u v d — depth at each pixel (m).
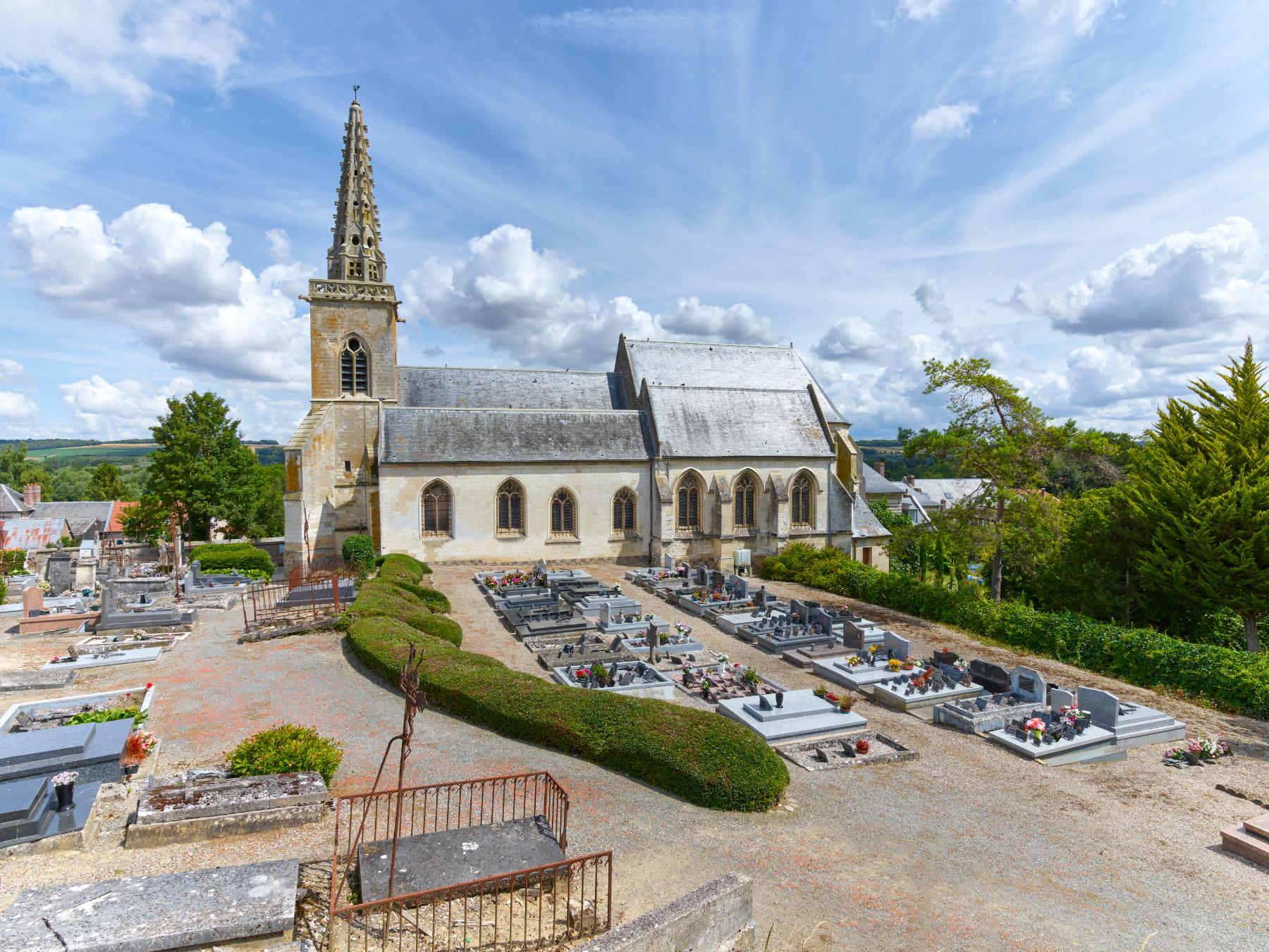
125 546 73.94
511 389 58.22
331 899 10.88
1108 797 18.28
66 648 29.67
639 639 31.45
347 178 52.84
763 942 11.53
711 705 23.92
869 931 12.06
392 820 14.50
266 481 83.00
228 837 13.70
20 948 8.71
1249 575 31.98
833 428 61.75
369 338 51.84
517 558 50.94
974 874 14.20
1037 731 21.06
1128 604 38.44
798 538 56.97
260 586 42.28
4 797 13.16
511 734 19.81
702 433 55.31
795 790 17.77
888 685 25.94
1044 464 37.62
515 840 12.33
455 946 10.29
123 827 14.05
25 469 130.38
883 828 16.02
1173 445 38.47
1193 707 25.73
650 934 9.30
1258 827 15.36
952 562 55.56
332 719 20.80
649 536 54.16
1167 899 13.58
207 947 9.34
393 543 48.09
